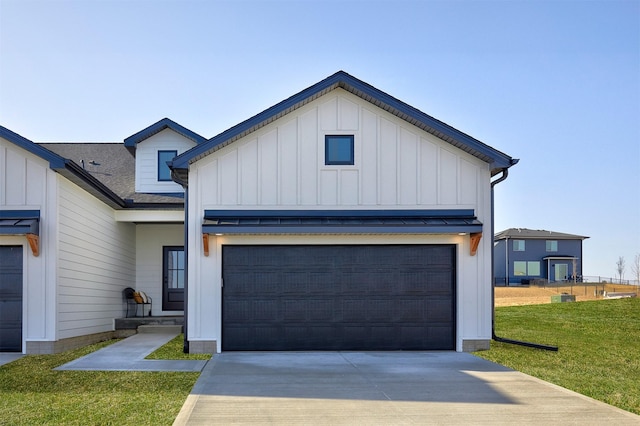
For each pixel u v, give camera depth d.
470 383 8.03
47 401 6.94
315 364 9.58
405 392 7.45
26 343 10.84
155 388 7.67
